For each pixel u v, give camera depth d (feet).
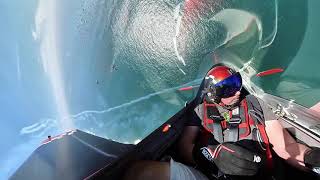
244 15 67.56
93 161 16.49
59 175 15.55
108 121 64.28
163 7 78.95
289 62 57.62
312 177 20.54
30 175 15.78
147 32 76.13
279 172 20.31
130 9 81.82
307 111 23.17
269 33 63.62
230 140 19.86
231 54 65.31
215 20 70.28
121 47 77.87
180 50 71.36
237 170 18.17
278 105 24.30
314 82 53.06
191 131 21.44
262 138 19.84
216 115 20.62
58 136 19.01
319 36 59.52
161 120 61.11
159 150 20.02
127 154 17.25
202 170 20.08
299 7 63.26
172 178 17.02
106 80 72.69
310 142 21.57
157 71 70.74
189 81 66.80
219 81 19.89
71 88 73.82
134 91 68.33
